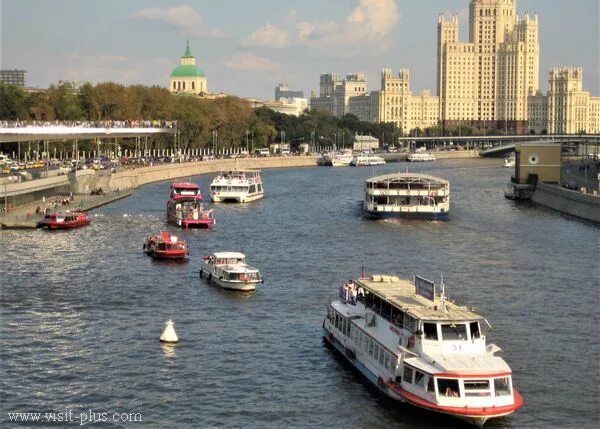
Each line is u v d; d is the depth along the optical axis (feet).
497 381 354.54
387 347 387.96
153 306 535.60
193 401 379.96
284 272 645.51
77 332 475.72
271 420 361.51
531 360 433.07
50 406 372.58
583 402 380.99
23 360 427.33
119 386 395.55
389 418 363.97
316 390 393.70
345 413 368.48
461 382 351.67
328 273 643.45
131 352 441.68
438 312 381.81
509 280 620.90
